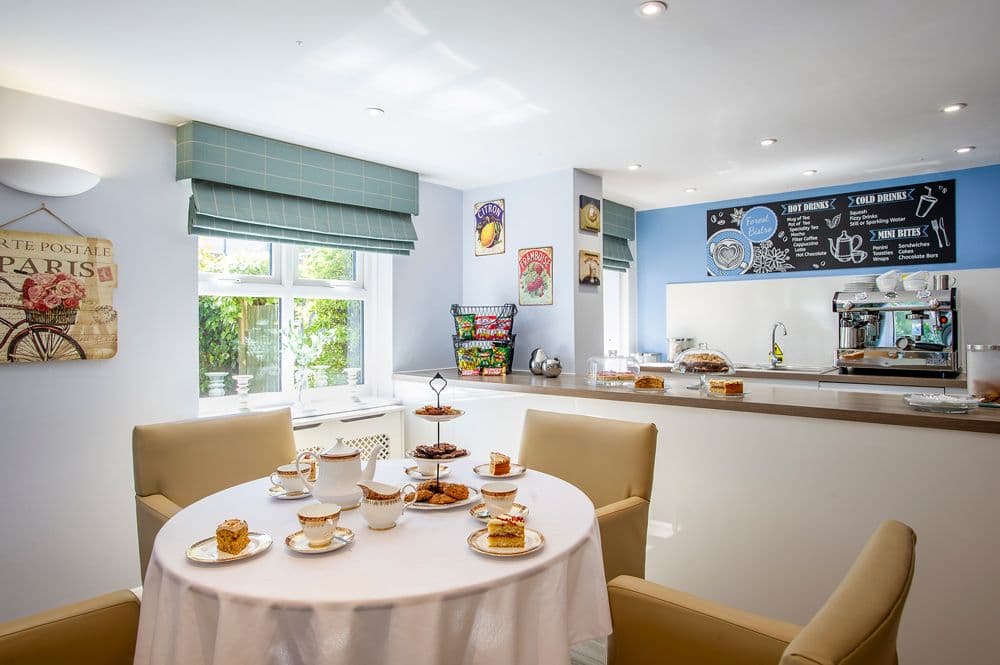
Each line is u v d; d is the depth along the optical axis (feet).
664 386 9.46
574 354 12.30
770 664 3.54
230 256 10.64
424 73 7.70
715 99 8.75
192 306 9.56
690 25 6.57
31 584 7.97
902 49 7.22
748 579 7.52
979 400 6.79
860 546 6.71
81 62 7.25
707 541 7.87
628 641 4.24
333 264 12.24
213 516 4.86
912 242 13.92
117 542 8.71
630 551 6.01
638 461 6.42
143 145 9.11
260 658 3.36
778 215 15.62
